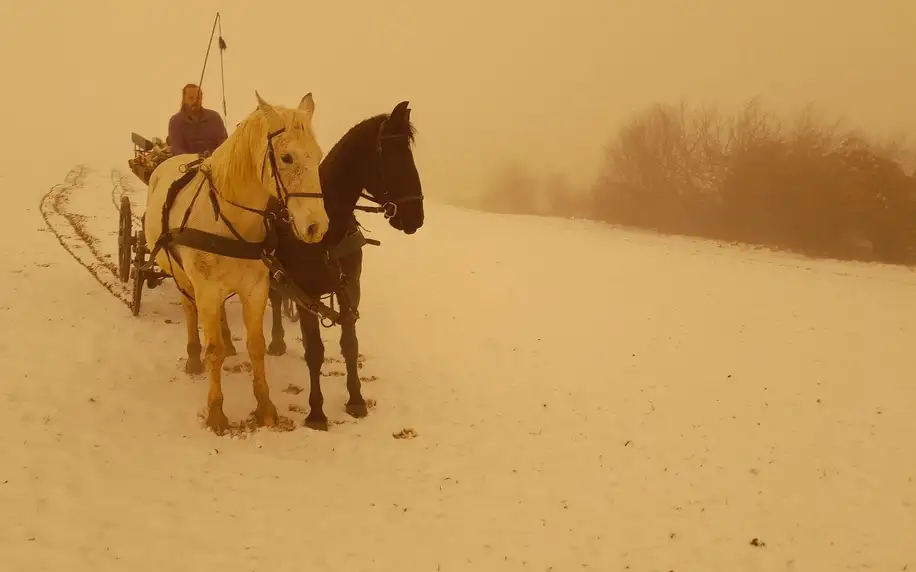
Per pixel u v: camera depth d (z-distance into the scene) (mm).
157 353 8430
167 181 7477
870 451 7051
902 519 5746
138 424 6738
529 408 7965
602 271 15586
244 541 5039
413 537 5254
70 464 5875
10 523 4992
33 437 6230
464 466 6492
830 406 8273
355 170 6609
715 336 11047
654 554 5184
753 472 6539
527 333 10781
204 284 6406
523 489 6109
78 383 7414
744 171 28031
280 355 8898
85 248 13008
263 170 5773
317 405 7004
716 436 7344
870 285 16281
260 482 5895
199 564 4730
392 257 15719
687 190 30047
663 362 9727
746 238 27625
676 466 6625
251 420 6984
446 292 12891
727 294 13938
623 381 8938
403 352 9586
